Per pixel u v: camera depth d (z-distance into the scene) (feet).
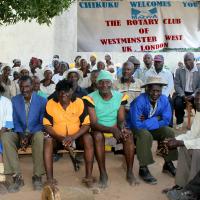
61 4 16.88
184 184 14.66
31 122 17.15
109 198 15.03
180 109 26.37
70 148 15.92
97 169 18.53
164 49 37.40
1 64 31.96
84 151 16.14
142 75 25.16
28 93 17.01
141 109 17.42
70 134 16.30
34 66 31.14
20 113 17.11
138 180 16.99
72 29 43.24
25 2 15.67
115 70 37.32
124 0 36.01
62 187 14.71
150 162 16.79
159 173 17.97
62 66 27.96
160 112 17.75
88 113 16.43
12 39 43.50
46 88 23.97
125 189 16.01
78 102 16.30
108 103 16.89
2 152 15.87
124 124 16.85
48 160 15.80
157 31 36.94
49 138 15.88
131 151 16.43
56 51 43.62
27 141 16.56
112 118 17.02
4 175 15.92
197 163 13.93
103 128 16.34
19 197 15.15
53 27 43.45
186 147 14.14
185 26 37.52
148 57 25.27
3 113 16.34
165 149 16.25
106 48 36.45
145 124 17.29
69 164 19.44
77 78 20.25
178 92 26.53
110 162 19.77
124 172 18.16
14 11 18.02
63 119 16.20
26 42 43.78
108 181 16.94
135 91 20.48
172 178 17.29
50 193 11.87
